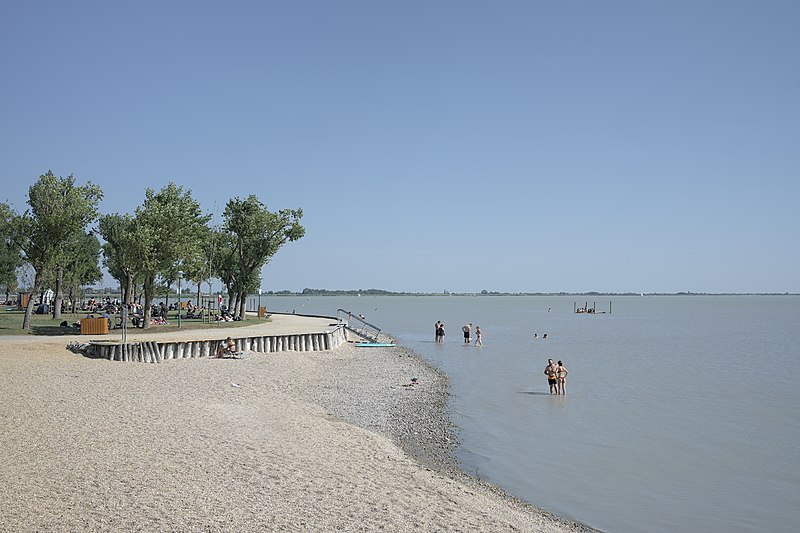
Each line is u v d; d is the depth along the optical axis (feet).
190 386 95.30
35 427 61.31
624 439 78.23
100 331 159.43
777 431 83.46
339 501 45.32
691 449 73.77
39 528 36.01
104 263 293.23
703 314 575.79
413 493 49.90
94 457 51.85
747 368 152.97
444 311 651.25
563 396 109.09
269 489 46.55
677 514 52.65
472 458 67.56
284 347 156.15
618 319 458.91
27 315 162.71
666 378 134.00
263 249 243.81
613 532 48.34
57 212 160.35
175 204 191.01
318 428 71.72
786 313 599.16
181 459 52.80
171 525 37.76
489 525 44.21
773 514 53.01
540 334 282.15
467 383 123.24
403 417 86.84
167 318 229.25
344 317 422.00
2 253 236.02
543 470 64.23
